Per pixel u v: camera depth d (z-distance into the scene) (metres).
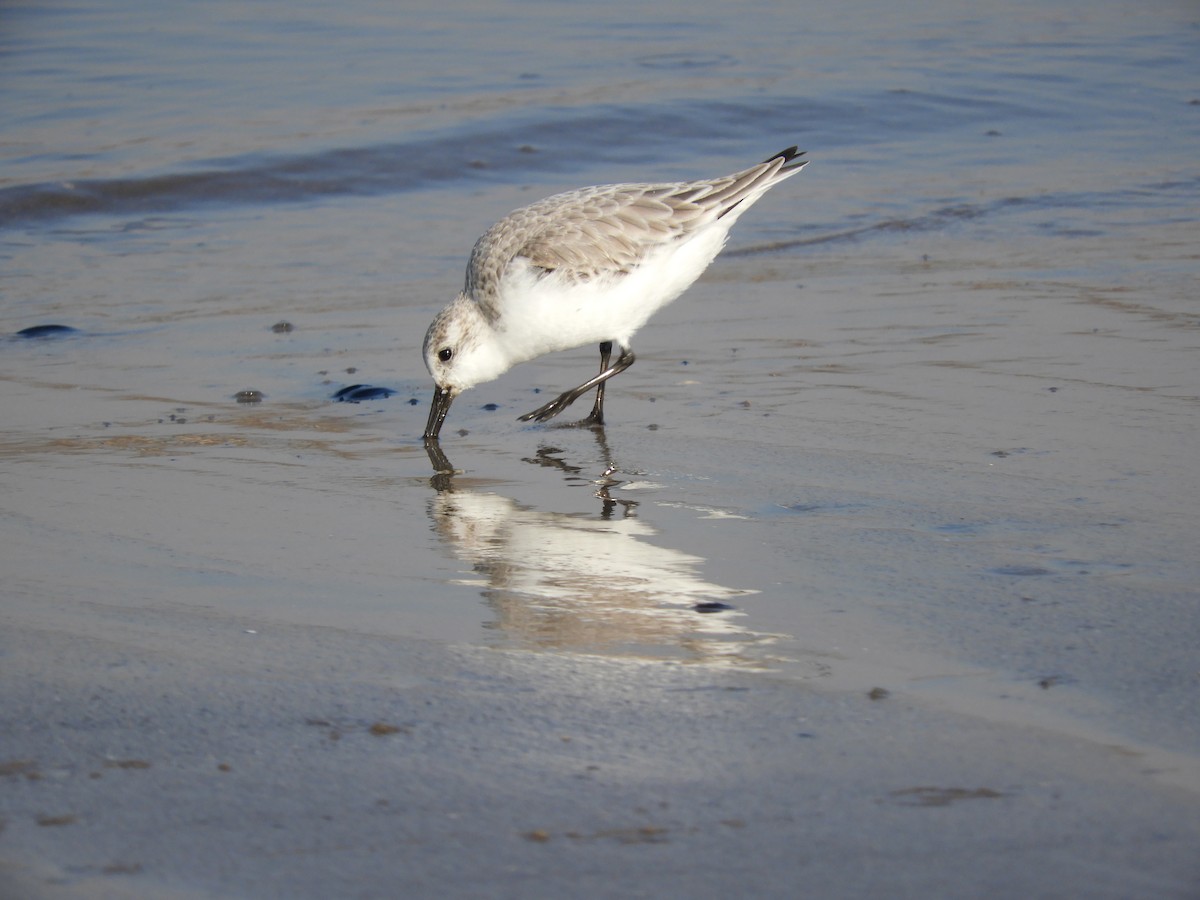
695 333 14.05
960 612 7.33
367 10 31.05
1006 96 25.33
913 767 5.64
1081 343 13.10
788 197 19.69
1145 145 22.42
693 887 4.82
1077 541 8.38
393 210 19.11
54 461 10.48
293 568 8.30
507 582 8.06
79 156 20.20
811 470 10.06
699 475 10.12
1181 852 5.02
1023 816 5.25
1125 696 6.26
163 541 8.78
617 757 5.75
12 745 5.79
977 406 11.40
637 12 31.73
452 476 10.38
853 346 13.35
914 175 20.81
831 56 27.97
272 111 22.77
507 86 24.61
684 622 7.34
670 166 21.11
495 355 11.78
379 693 6.39
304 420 11.79
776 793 5.45
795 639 7.05
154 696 6.32
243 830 5.17
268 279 16.09
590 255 11.46
